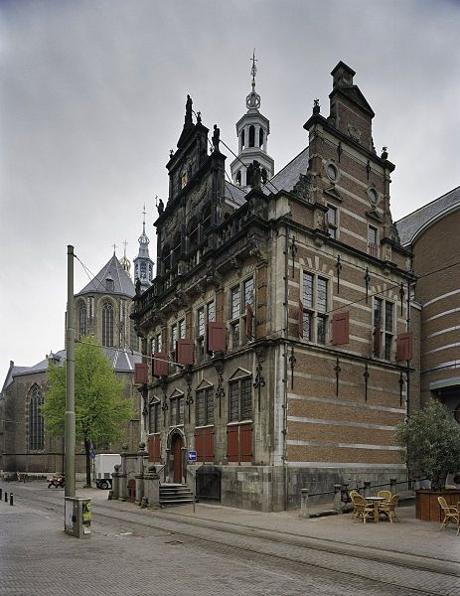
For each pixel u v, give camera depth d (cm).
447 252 3328
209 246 2739
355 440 2461
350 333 2545
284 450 2166
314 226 2447
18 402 7319
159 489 2420
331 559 1154
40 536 1473
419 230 3525
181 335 3127
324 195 2553
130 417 4966
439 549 1277
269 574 1001
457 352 3156
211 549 1278
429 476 1930
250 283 2467
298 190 2436
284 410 2189
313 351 2352
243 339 2456
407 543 1362
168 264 3522
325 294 2481
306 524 1734
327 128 2617
